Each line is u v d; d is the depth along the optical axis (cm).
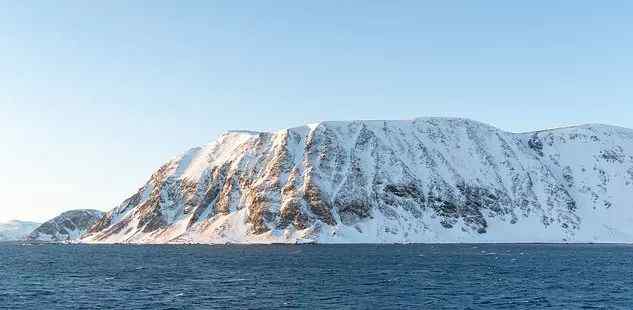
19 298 8488
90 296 8662
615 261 16112
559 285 10150
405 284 10206
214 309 7456
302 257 17688
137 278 11344
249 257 17888
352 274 12081
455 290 9381
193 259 17238
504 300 8319
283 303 7938
